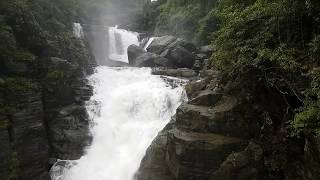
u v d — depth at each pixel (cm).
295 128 1309
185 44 3406
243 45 1559
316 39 1312
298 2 1404
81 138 2220
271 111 1595
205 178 1636
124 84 2638
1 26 2028
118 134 2289
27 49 2295
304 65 1380
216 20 3588
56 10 3130
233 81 1716
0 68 2025
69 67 2391
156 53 3519
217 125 1712
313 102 1218
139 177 1909
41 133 2044
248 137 1647
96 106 2408
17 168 1889
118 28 5041
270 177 1516
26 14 2275
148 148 1966
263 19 1522
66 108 2283
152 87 2541
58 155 2169
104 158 2172
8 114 1905
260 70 1536
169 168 1795
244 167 1548
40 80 2206
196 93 2077
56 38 2695
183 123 1811
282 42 1468
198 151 1639
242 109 1672
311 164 1344
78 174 2088
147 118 2406
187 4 4594
